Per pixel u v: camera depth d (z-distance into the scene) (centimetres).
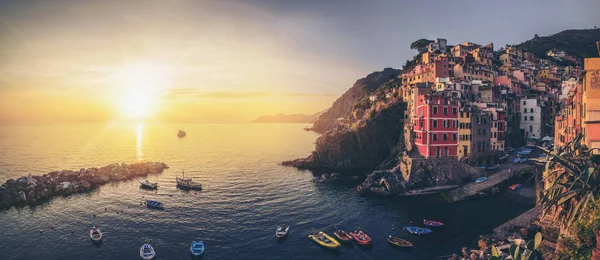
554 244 5550
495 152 11450
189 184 11450
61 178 11844
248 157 19275
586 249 4028
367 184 10719
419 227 7619
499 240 6425
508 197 9244
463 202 9125
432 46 19662
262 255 6512
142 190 11256
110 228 7825
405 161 10925
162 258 6397
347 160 14838
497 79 15562
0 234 7569
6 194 9750
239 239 7200
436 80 13900
